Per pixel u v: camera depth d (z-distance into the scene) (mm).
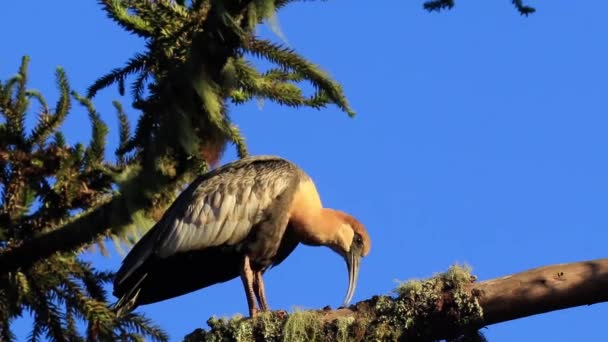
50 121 9672
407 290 10039
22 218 9344
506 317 9758
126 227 9062
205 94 8227
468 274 9922
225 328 10609
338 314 10312
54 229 9156
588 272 9398
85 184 9438
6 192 9336
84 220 9062
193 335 10734
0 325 9148
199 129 8766
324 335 10211
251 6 8242
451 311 9797
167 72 8781
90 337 9078
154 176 8359
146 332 9148
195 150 8289
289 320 10305
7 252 9203
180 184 9070
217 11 7996
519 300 9570
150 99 8477
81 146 9367
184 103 8367
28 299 9180
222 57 8344
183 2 9641
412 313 9930
